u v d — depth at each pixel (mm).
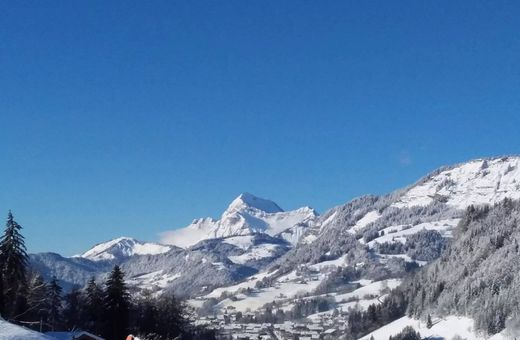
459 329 187875
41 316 119875
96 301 113938
